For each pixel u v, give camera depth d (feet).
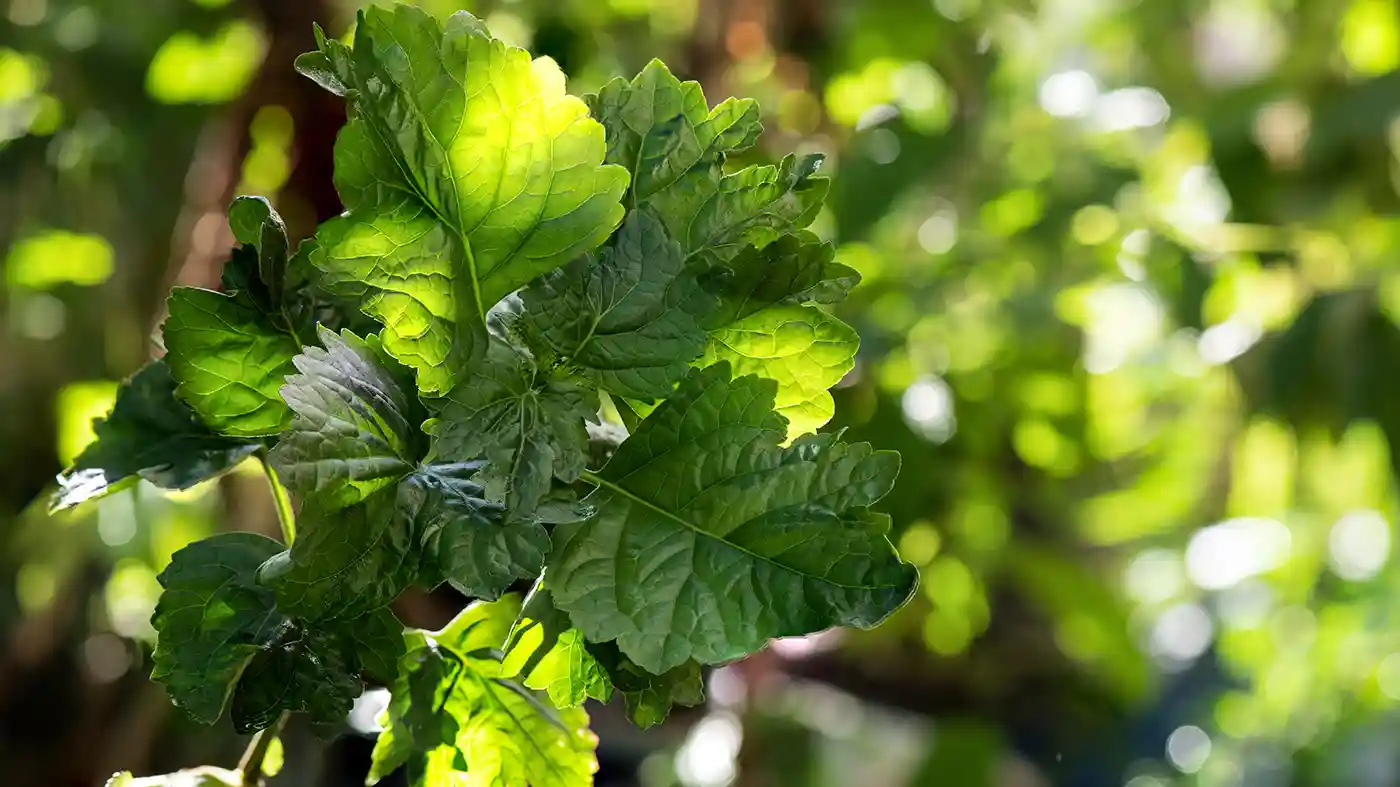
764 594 2.45
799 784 6.11
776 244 2.52
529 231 2.43
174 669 2.53
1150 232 6.13
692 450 2.48
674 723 6.43
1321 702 9.03
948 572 6.17
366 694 3.03
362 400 2.41
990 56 6.28
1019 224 6.23
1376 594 8.47
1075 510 6.80
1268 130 6.77
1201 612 9.96
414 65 2.37
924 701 7.60
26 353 6.15
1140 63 7.02
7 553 6.07
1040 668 7.72
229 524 5.51
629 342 2.48
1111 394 6.57
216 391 2.60
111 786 2.60
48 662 6.07
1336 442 5.91
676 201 2.52
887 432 5.44
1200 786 9.37
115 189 5.95
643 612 2.45
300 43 5.53
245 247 2.58
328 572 2.39
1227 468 7.08
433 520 2.41
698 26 6.20
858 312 5.65
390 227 2.40
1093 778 9.04
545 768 2.66
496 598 2.40
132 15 5.83
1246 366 6.10
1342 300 5.79
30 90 6.10
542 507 2.44
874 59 6.15
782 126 6.16
